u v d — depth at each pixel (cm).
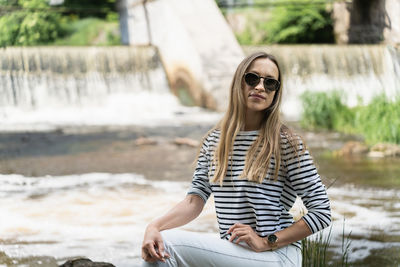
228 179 209
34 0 1639
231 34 1341
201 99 1275
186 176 662
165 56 1420
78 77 1356
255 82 210
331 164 711
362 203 509
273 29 2153
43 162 753
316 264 299
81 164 739
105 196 557
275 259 197
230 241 200
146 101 1344
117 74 1394
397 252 354
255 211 202
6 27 1446
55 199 543
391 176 634
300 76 1428
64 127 1062
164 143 898
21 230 425
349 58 1451
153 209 503
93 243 390
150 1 1480
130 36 1677
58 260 351
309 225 197
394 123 847
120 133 988
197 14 1360
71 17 2408
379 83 1380
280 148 204
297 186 204
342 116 1022
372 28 1527
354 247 363
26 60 1325
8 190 585
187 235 200
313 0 2069
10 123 1109
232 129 212
